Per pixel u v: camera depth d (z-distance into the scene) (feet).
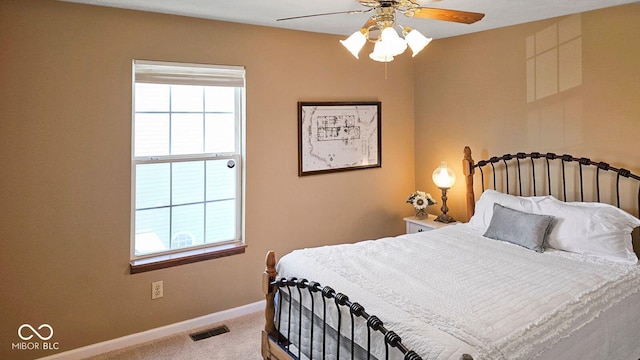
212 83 10.89
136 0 8.87
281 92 11.93
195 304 11.00
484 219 11.54
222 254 11.27
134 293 10.16
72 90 9.14
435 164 14.38
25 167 8.77
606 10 10.00
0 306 8.73
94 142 9.46
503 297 7.21
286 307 8.61
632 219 9.36
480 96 12.86
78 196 9.36
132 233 10.30
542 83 11.35
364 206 13.98
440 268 8.56
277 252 12.28
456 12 6.99
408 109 14.82
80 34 9.14
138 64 9.84
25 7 8.57
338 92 13.05
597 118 10.36
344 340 7.05
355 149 13.55
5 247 8.68
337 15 10.17
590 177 10.61
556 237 9.80
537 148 11.61
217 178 11.48
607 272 8.43
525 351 6.04
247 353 9.86
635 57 9.64
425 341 5.85
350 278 7.96
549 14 10.57
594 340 7.27
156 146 10.58
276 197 12.12
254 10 9.65
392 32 6.55
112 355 9.73
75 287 9.46
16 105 8.61
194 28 10.43
